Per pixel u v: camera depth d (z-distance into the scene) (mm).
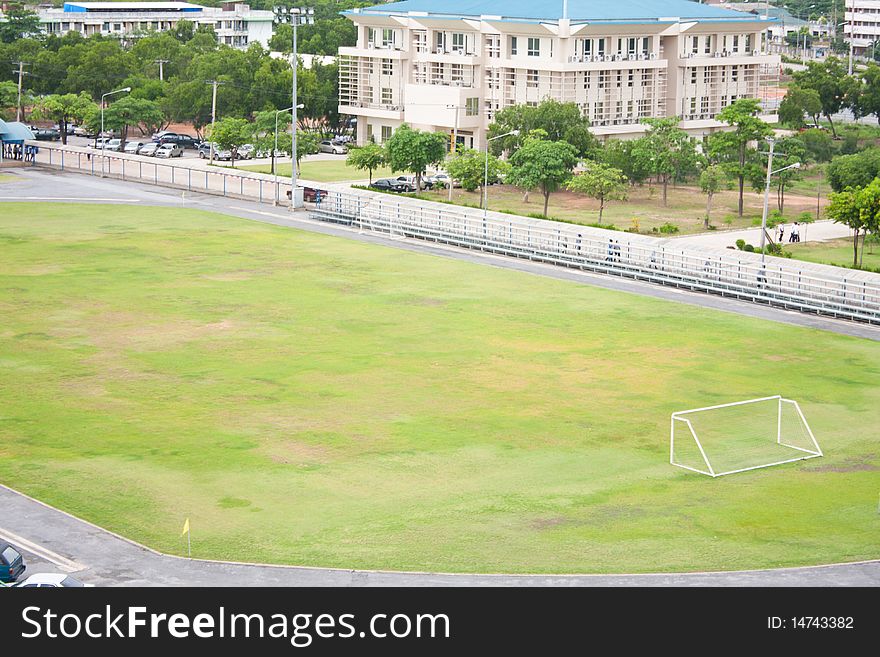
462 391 75062
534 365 80625
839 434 68375
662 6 198000
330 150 198625
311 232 125062
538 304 97125
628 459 64062
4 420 68562
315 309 94438
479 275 107188
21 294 97688
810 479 61469
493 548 52312
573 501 58156
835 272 110438
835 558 51406
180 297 97500
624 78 188500
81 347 83562
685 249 116000
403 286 102438
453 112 190125
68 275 104250
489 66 191250
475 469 62250
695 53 197875
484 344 85500
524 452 64812
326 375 77938
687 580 48844
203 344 84625
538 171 141375
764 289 99500
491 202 152875
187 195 146875
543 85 185000
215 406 71562
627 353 83750
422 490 59312
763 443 66750
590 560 51000
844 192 115938
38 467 61344
